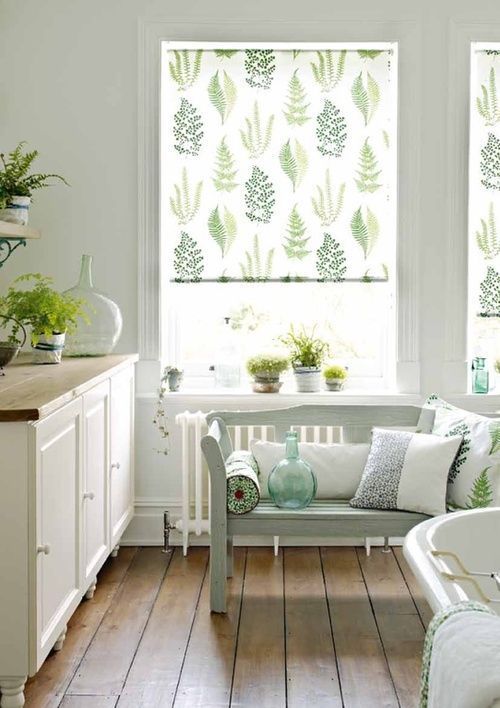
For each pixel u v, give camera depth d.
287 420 4.02
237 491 3.54
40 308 3.72
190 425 4.48
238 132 4.59
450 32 4.41
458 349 4.49
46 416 2.69
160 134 4.45
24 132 4.45
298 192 4.60
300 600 3.71
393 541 4.51
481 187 4.60
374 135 4.59
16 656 2.62
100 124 4.44
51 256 4.48
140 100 4.42
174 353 4.68
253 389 4.56
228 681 2.93
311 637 3.30
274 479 3.65
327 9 4.41
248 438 4.46
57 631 2.90
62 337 3.86
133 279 4.48
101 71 4.43
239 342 4.66
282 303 4.68
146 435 4.52
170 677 2.95
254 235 4.61
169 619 3.48
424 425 3.94
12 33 4.42
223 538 3.54
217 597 3.54
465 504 3.57
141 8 4.42
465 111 4.44
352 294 4.67
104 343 4.17
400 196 4.45
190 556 4.35
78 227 4.47
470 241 4.58
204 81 4.58
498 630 1.54
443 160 4.45
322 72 4.57
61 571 2.96
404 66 4.43
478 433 3.64
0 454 2.58
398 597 3.74
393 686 2.89
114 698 2.79
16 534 2.59
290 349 4.67
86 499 3.32
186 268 4.62
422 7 4.42
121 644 3.23
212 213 4.60
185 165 4.60
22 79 4.43
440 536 2.46
